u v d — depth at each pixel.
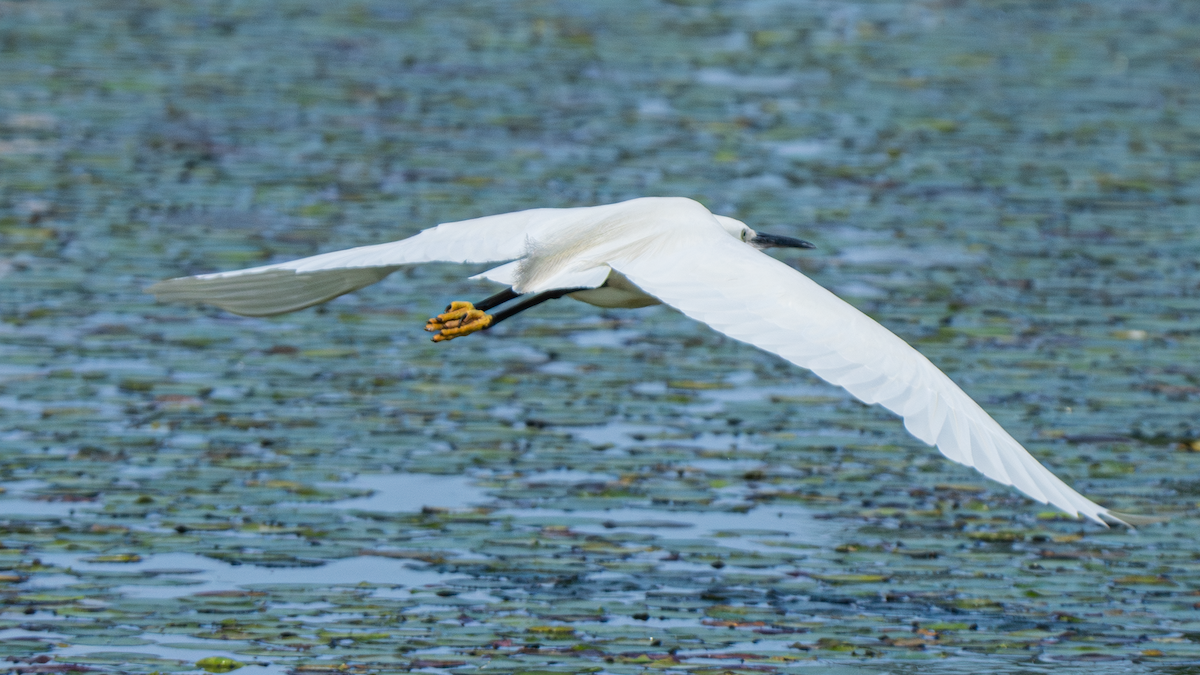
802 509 11.16
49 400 12.90
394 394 13.30
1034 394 13.33
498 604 9.50
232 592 9.59
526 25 27.91
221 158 20.16
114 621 9.14
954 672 8.76
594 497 11.25
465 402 13.16
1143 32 28.34
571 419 12.80
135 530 10.48
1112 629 9.38
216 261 16.23
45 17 27.39
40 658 8.63
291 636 8.98
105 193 18.61
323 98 23.11
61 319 14.80
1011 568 10.29
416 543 10.40
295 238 17.00
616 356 14.48
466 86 23.97
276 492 11.21
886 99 23.84
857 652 8.95
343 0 29.59
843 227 17.95
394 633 9.05
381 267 7.40
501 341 14.83
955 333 14.77
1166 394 13.40
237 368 13.85
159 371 13.67
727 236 6.66
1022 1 30.61
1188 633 9.36
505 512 10.96
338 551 10.23
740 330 5.82
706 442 12.41
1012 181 20.05
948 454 5.43
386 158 20.30
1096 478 11.66
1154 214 18.81
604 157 20.50
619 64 25.44
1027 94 24.28
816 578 10.02
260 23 27.58
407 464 11.78
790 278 6.00
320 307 15.61
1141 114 23.34
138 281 15.78
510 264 6.99
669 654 8.86
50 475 11.39
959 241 17.64
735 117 22.67
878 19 28.97
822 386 13.88
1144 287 16.23
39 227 17.30
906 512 11.16
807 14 29.30
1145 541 10.74
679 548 10.42
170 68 24.44
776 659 8.85
